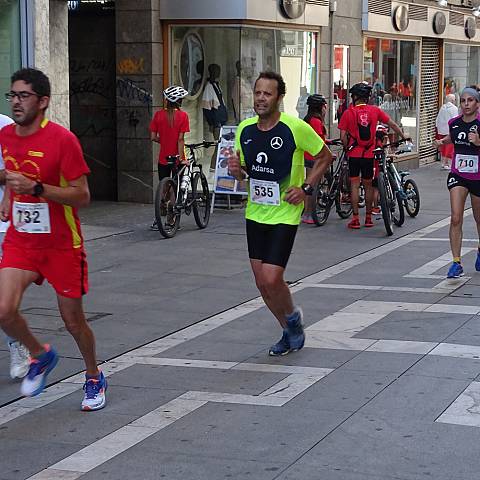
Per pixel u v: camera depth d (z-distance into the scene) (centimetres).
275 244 741
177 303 990
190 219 1617
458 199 1073
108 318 926
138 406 665
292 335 785
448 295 1009
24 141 599
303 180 753
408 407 650
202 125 1781
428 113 2858
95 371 662
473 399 666
